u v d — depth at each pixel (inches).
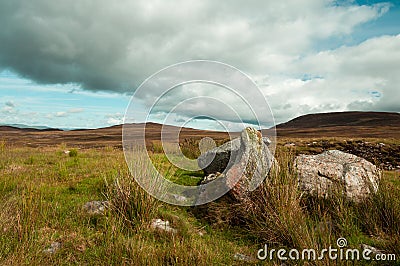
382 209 204.5
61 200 239.6
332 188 227.6
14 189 249.1
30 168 384.2
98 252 153.9
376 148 798.5
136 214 194.1
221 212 214.8
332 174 241.9
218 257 158.2
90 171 366.3
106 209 197.9
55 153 581.9
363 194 227.9
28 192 211.2
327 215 204.4
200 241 173.2
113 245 155.3
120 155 522.0
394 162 647.1
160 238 176.2
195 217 224.2
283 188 196.9
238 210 211.2
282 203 190.9
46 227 179.6
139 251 148.6
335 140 937.5
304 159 266.5
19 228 157.9
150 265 140.9
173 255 148.4
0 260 133.4
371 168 254.1
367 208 209.5
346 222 191.0
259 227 188.5
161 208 227.8
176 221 201.3
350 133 2501.2
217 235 193.9
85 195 260.5
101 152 622.2
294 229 170.7
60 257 149.1
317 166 251.4
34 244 152.3
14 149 629.6
